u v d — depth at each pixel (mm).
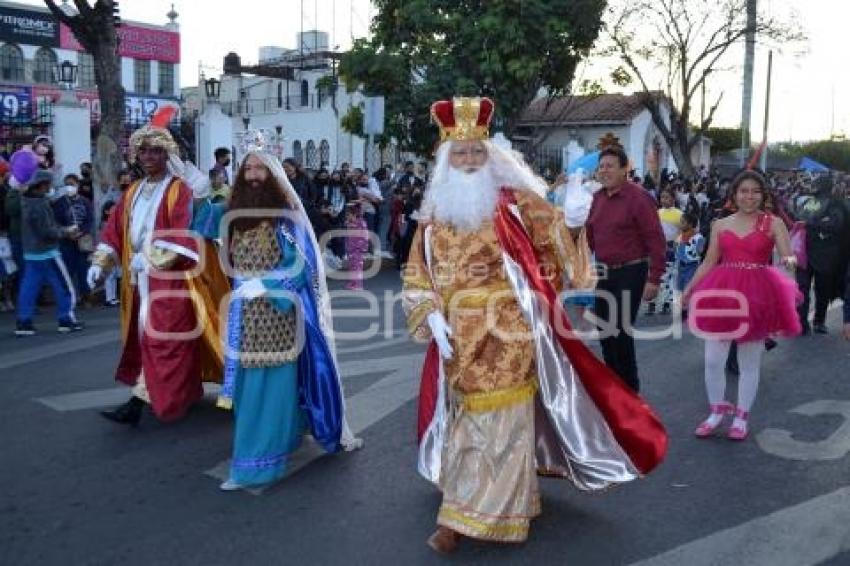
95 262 5898
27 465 5133
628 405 4215
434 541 3949
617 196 6156
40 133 20844
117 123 13266
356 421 5992
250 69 33531
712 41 28000
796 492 4660
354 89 18531
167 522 4305
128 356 6012
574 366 4246
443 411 4273
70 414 6176
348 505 4508
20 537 4129
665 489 4711
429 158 19328
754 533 4121
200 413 6215
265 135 4906
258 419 4730
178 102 33156
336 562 3852
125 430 5816
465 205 4012
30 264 9117
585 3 17641
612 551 3939
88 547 4020
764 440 5582
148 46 33469
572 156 11492
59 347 8477
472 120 4070
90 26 13016
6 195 10320
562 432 4234
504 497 3848
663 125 29219
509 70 17312
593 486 4270
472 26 17578
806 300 9609
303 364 5020
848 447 5434
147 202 5703
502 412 3926
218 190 6094
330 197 14539
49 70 30953
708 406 6391
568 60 18406
